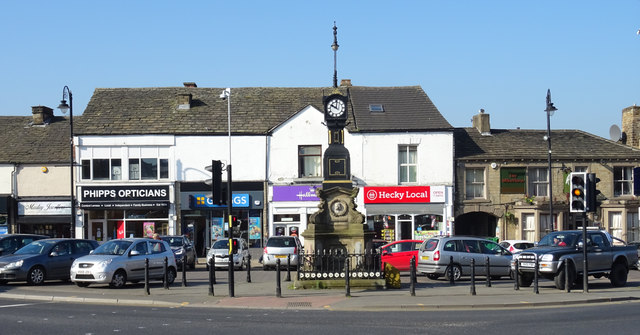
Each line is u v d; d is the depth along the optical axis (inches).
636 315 585.0
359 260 810.2
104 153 1503.4
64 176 1507.1
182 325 538.9
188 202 1503.4
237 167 1513.3
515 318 570.3
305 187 1505.9
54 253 915.4
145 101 1627.7
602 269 840.3
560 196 1560.0
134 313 621.0
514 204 1541.6
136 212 1515.7
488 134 1641.2
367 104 1608.0
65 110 1256.8
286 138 1520.7
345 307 646.5
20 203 1498.5
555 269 797.2
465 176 1546.5
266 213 1505.9
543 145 1615.4
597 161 1583.4
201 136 1514.5
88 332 502.0
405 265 1091.3
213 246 1262.3
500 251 1009.5
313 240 809.5
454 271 967.0
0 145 1565.0
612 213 1567.4
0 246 987.9
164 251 925.2
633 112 1668.3
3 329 515.2
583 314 594.9
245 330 511.2
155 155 1509.6
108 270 837.8
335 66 852.0
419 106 1609.3
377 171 1518.2
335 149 832.3
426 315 594.2
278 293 733.3
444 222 1512.1
